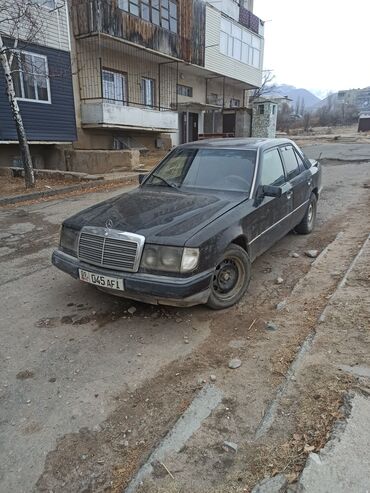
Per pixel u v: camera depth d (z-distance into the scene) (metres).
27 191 10.19
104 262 3.47
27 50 13.02
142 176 5.03
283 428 2.25
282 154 5.39
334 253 5.23
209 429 2.32
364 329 3.16
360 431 2.11
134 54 18.53
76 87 16.09
